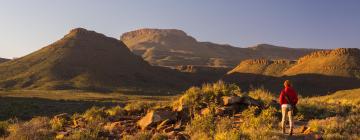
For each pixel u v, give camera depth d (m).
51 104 77.88
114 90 178.50
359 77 199.50
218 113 16.88
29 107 62.25
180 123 16.19
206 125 14.48
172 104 19.19
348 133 13.09
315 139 12.03
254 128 14.02
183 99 18.39
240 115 16.69
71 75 197.00
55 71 197.75
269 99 18.72
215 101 17.64
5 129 16.66
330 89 190.75
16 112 53.50
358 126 13.98
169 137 14.13
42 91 158.62
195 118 15.22
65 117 20.05
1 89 161.75
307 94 183.62
